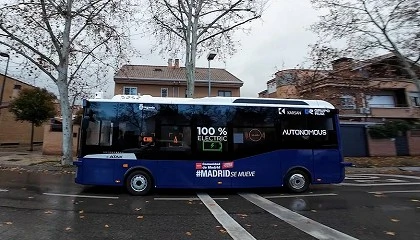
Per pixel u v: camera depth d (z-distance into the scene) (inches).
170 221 268.7
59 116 1277.1
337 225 258.8
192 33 728.3
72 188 432.5
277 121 420.5
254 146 410.9
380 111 1243.8
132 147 393.7
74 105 889.5
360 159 890.1
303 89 950.4
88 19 673.0
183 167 397.1
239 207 327.9
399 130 980.6
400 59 714.2
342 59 796.0
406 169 713.0
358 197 386.6
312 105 433.4
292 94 1031.0
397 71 865.5
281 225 258.2
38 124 1090.1
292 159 417.1
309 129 425.7
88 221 264.1
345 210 314.7
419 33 660.7
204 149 402.3
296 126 423.5
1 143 1273.4
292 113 425.1
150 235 228.8
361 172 682.8
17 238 216.8
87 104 396.2
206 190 434.3
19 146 1318.9
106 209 310.5
